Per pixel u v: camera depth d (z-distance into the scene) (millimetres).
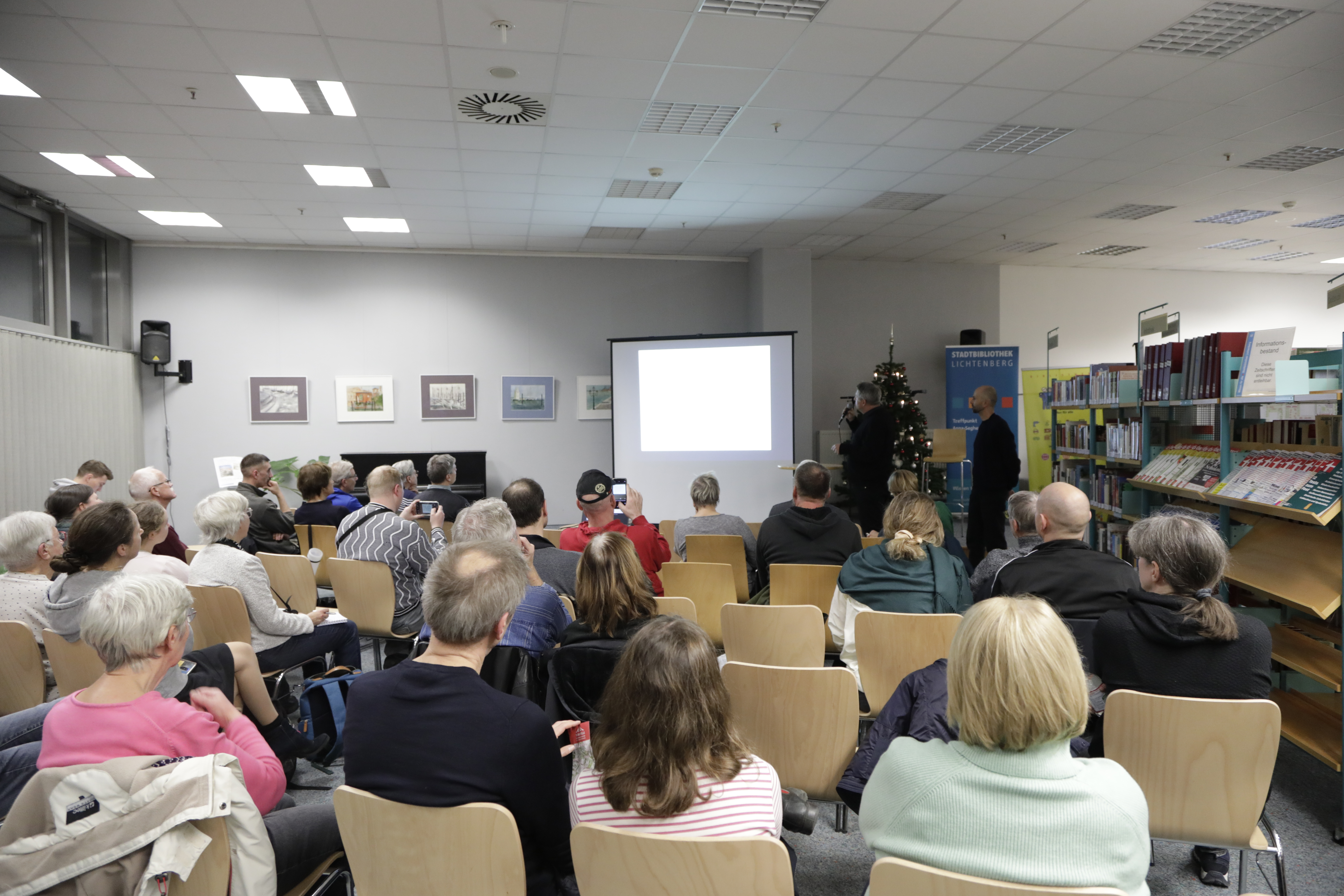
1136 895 1190
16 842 1309
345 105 5258
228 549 3205
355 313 9461
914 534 2926
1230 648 1992
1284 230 9281
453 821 1403
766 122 5645
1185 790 1924
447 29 4215
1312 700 3178
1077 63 4738
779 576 3717
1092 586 2434
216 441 9172
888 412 7605
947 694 1724
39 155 6137
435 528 4082
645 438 9164
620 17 4113
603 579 2137
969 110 5484
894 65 4746
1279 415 3818
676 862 1285
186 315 9086
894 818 1273
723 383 8953
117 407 8422
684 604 3180
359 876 1508
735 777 1387
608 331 10070
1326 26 4301
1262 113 5582
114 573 2627
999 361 10758
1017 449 8453
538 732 1489
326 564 4996
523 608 2430
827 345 10914
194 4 3920
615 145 6082
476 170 6652
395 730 1474
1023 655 1182
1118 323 11766
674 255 10148
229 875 1425
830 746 2191
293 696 3018
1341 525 3051
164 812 1331
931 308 11180
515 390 9820
